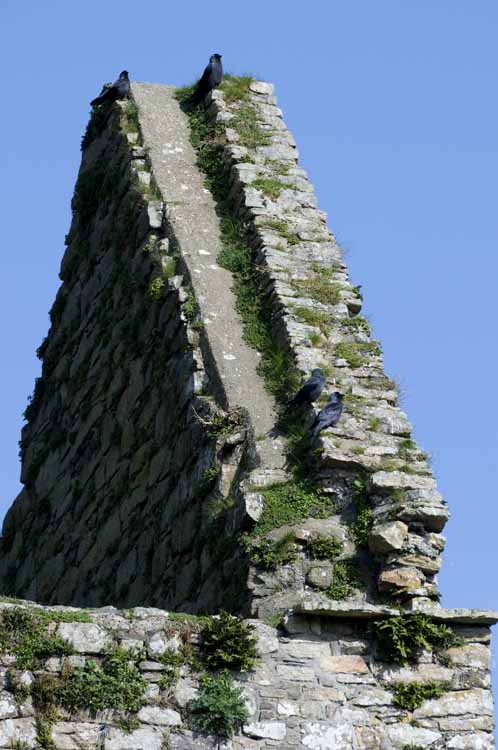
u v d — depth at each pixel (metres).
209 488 30.30
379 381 31.41
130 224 36.09
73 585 35.31
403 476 28.59
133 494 33.53
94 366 36.78
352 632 26.62
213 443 30.58
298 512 28.67
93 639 25.25
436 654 26.70
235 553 28.75
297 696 25.89
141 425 33.84
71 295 39.31
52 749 24.36
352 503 28.83
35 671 24.81
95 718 24.80
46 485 38.09
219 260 33.91
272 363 31.70
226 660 25.62
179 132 37.53
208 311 32.62
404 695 26.27
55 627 25.16
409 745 25.97
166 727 25.05
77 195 39.69
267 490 29.09
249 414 30.58
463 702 26.41
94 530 34.91
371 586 27.84
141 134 37.28
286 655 26.20
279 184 35.28
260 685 25.81
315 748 25.59
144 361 34.19
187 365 32.16
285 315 32.19
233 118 37.00
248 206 34.59
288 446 29.88
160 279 33.97
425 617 26.75
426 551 27.73
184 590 30.38
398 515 28.03
